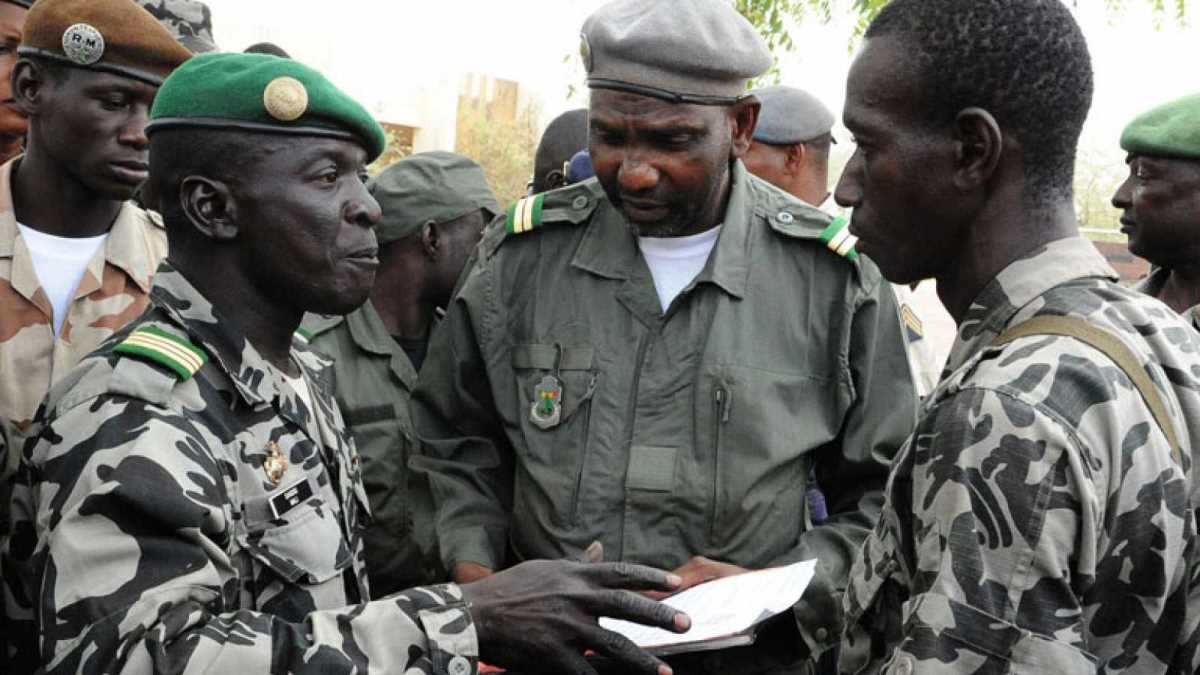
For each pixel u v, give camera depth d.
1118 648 1.24
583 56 2.13
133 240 2.26
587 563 1.51
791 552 2.09
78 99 2.01
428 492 2.37
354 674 1.34
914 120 1.34
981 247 1.36
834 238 2.19
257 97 1.51
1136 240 2.71
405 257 2.84
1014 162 1.32
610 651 1.45
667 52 2.00
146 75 2.03
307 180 1.55
